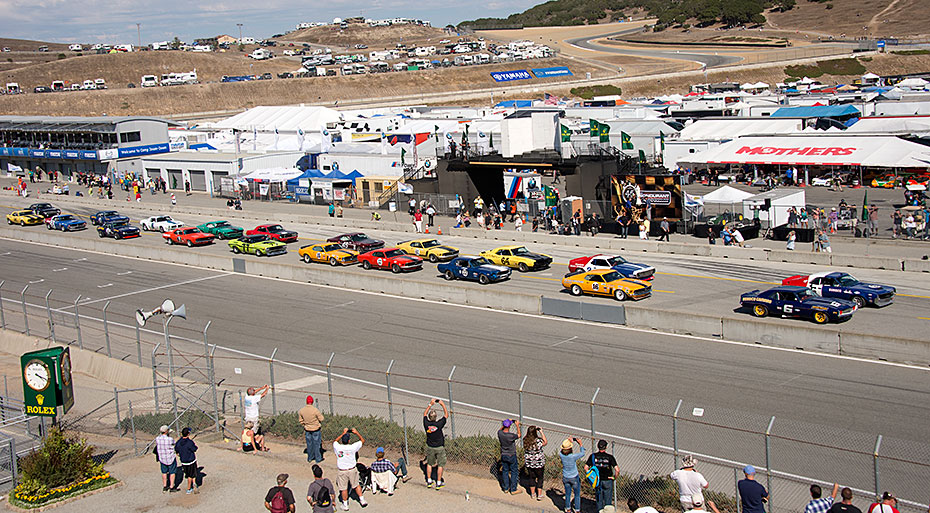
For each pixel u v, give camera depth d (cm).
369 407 2809
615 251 5453
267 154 9406
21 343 3881
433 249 5428
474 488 2156
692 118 11012
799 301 3575
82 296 4869
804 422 2480
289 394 3017
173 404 2795
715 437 2380
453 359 3341
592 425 2192
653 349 3350
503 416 2645
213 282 5184
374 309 4297
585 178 6134
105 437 2683
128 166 10112
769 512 1820
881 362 3041
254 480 2266
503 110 11494
